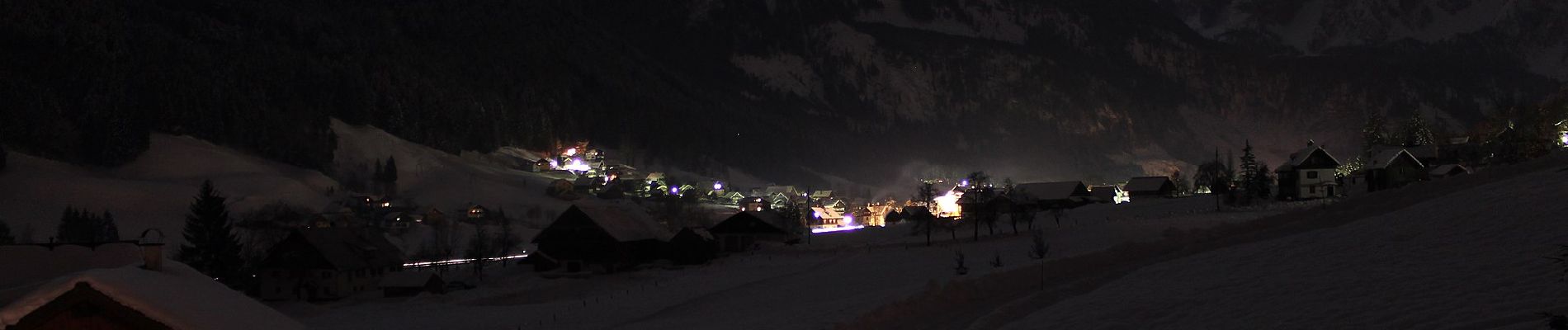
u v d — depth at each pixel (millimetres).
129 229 160125
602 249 113250
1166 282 39250
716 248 125500
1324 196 113062
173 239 152250
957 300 42875
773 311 54688
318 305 87125
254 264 103438
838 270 83125
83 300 19406
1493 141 132250
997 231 117812
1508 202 47188
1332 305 28984
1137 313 32750
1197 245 55250
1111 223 103750
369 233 105062
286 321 23703
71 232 128750
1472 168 119188
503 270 116875
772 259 109562
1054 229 107438
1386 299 28656
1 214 157875
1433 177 114438
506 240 138125
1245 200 120062
